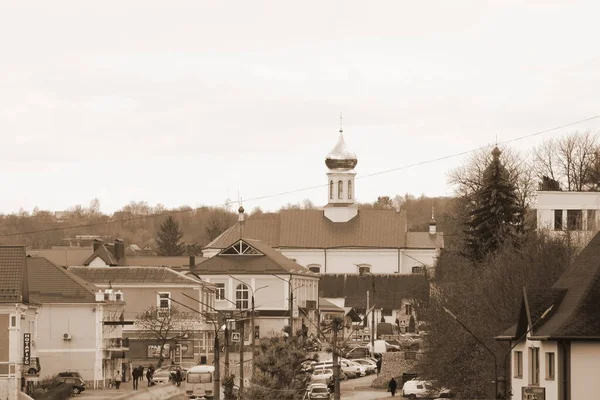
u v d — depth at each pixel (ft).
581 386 326.44
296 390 487.20
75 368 630.33
